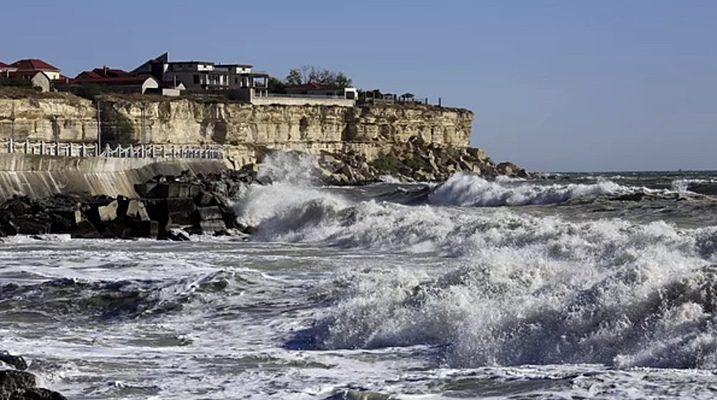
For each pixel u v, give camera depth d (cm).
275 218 9725
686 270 3166
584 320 3034
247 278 4856
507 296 3512
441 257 6481
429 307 3544
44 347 3581
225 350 3481
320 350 3459
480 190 12675
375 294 3888
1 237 8944
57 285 4903
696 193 11225
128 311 4384
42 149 11556
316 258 6600
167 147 19300
